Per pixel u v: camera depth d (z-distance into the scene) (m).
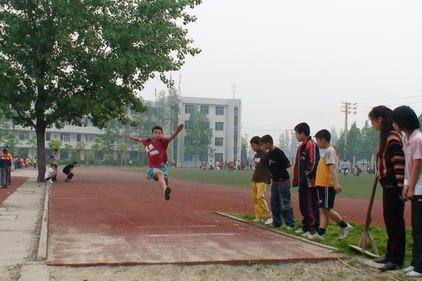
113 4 27.52
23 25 25.69
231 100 118.31
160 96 107.81
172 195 20.02
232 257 7.23
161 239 8.76
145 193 20.64
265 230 10.09
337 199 20.39
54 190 20.98
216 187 27.09
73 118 28.84
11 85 25.42
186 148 109.56
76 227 10.12
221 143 118.19
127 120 30.67
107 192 20.69
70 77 27.14
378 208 16.20
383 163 6.94
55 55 26.34
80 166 87.69
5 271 6.28
